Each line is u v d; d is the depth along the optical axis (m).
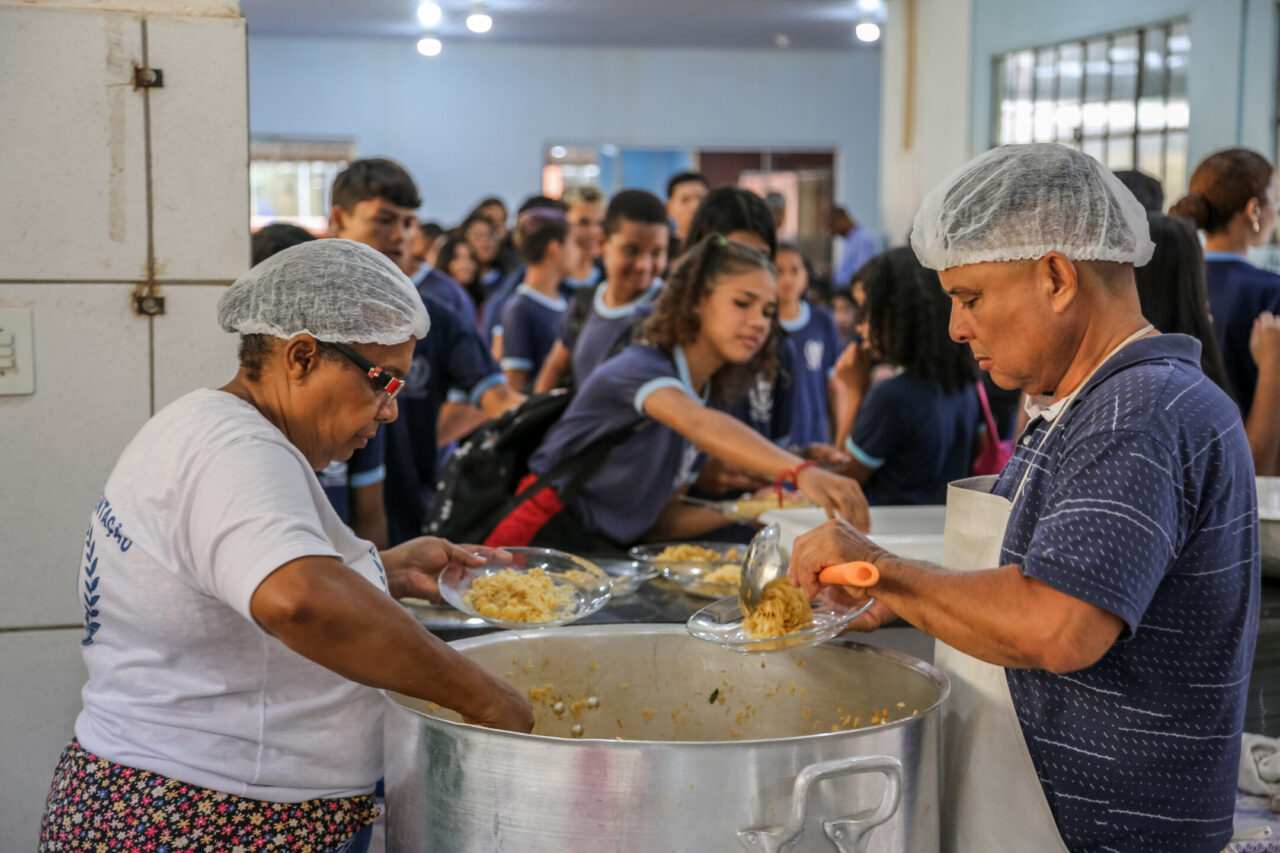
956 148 7.95
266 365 1.26
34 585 1.75
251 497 1.13
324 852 1.28
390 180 2.78
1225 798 1.18
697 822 1.09
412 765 1.20
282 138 11.19
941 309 2.49
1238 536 1.14
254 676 1.24
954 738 1.34
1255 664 1.80
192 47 1.72
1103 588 1.03
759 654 1.51
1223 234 3.00
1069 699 1.18
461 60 11.34
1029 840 1.23
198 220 1.75
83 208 1.71
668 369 2.29
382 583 1.37
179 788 1.22
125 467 1.23
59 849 1.24
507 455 2.42
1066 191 1.12
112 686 1.25
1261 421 2.53
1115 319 1.17
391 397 1.30
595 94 11.55
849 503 1.98
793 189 11.98
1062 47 6.96
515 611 1.62
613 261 3.57
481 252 6.62
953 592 1.14
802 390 3.44
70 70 1.68
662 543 2.44
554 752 1.10
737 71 11.70
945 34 8.02
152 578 1.19
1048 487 1.16
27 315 1.70
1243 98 5.73
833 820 1.12
